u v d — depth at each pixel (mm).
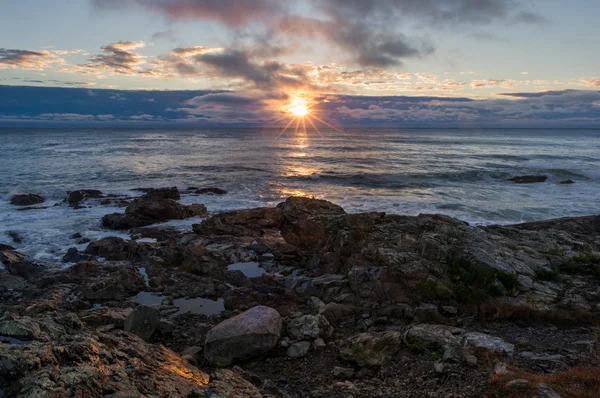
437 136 178000
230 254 17766
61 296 12984
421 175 44438
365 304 11578
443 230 14602
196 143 103875
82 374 5148
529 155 70188
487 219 25703
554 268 13203
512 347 8250
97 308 12258
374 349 8672
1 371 4996
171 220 25516
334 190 35969
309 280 14258
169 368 6387
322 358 8898
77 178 41375
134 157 62281
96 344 6289
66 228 23016
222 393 5758
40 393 4570
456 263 12328
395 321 10641
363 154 73125
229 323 9227
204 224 22359
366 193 34312
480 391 6535
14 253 17406
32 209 27922
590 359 7809
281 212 19094
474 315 10664
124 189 35938
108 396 5027
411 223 15484
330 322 10578
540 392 5852
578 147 96188
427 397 6812
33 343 5691
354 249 14516
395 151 81250
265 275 15227
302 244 17375
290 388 7746
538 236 16141
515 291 11391
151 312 10000
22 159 56094
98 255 17922
